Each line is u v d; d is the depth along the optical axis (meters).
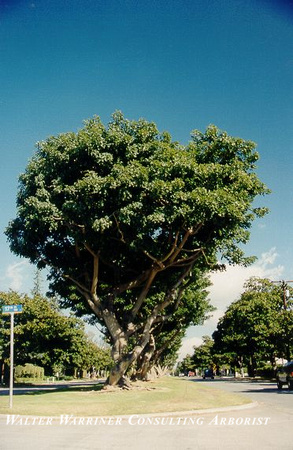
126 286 24.33
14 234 22.73
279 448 8.92
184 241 20.83
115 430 11.72
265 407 17.88
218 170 19.33
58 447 9.11
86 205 18.92
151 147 19.94
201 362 126.56
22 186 21.53
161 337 47.59
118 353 23.12
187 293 36.50
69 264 24.38
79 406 16.09
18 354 47.69
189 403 17.22
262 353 58.75
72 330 51.22
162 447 9.09
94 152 19.42
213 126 21.28
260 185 21.62
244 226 22.19
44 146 20.95
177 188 18.16
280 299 56.00
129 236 20.59
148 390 22.80
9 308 15.88
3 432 11.35
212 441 9.80
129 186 18.27
